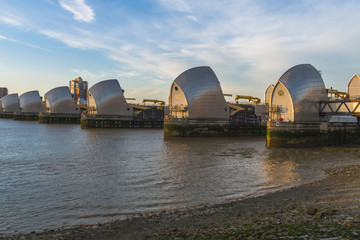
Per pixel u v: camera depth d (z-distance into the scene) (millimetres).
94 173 26469
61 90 133500
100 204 17406
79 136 65875
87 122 98062
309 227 10688
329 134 52688
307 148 48406
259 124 80562
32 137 63125
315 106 54469
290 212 13609
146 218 14453
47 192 20141
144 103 119375
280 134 49250
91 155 37375
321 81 55781
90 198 18688
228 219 13297
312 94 54000
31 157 35688
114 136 66875
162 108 116938
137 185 22062
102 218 14953
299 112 52219
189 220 13711
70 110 134625
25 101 152375
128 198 18641
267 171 27609
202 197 18703
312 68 55969
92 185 22094
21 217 15258
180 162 32469
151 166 29984
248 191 20109
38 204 17453
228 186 21641
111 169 28359
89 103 107312
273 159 35375
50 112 132875
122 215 15344
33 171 27406
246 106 87438
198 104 70250
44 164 31078
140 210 16188
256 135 79938
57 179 24094
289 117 52094
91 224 13914
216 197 18609
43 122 129750
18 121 143000
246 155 38656
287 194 18547
